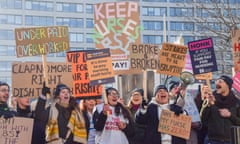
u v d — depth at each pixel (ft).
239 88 25.77
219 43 69.15
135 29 26.43
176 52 25.91
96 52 23.59
